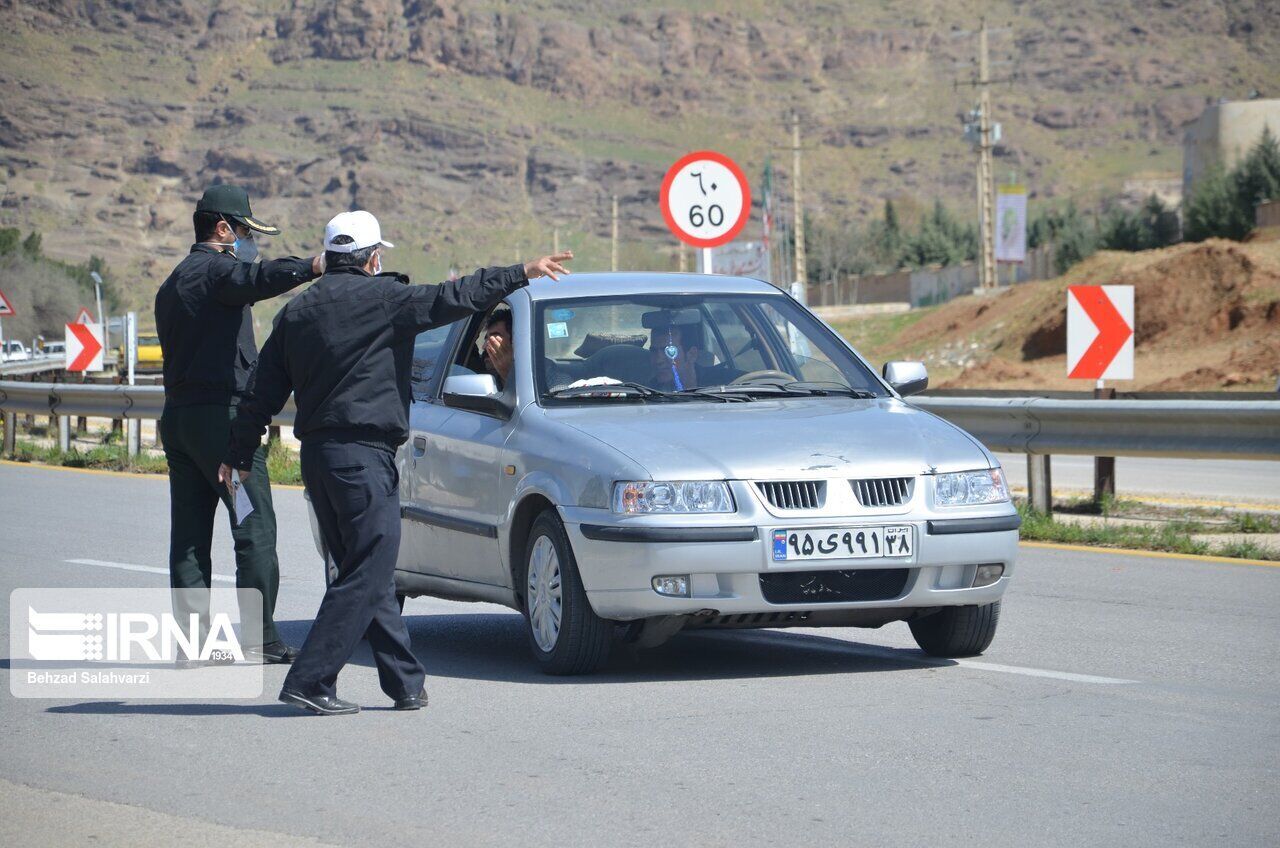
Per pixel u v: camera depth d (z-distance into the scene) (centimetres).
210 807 1161
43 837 1091
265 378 1450
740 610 1514
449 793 1187
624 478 1531
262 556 1753
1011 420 2970
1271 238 13462
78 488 3866
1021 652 1731
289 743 1356
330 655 1448
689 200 3003
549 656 1620
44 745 1364
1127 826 1076
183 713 1488
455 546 1792
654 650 1783
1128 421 2817
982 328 14300
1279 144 17450
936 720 1399
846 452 1565
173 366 1692
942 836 1058
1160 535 2656
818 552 1517
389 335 1407
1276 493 3528
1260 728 1362
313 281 1653
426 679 1631
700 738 1345
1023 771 1221
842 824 1088
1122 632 1853
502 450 1702
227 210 1730
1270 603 2061
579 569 1565
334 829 1098
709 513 1513
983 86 18175
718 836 1066
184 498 1744
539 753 1302
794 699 1495
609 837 1068
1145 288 11438
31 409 4919
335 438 1417
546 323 1781
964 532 1561
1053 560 2475
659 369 1759
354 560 1449
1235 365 9144
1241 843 1038
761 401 1727
